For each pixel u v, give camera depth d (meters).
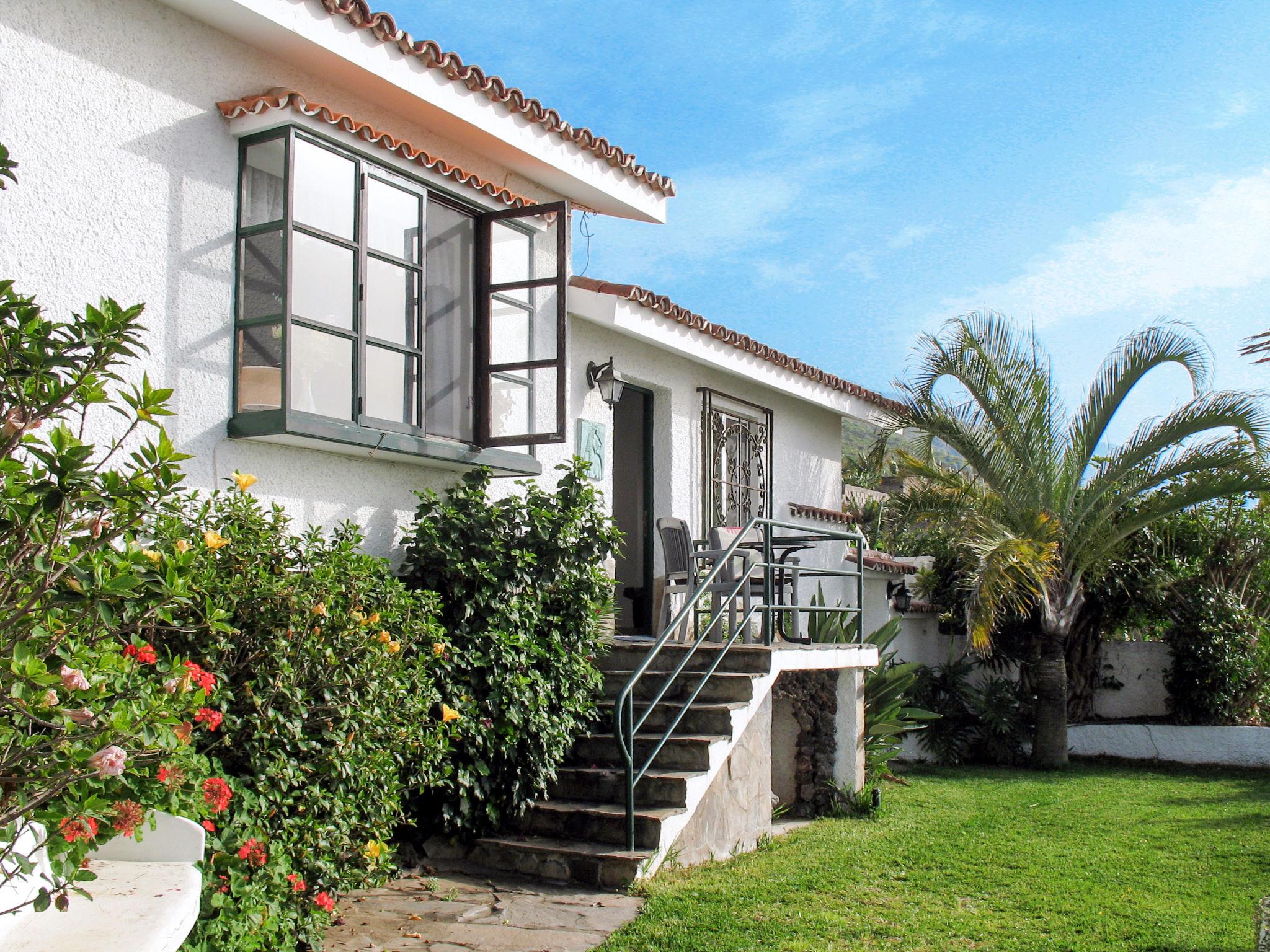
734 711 7.58
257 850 4.46
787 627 10.96
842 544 14.12
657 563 10.89
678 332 10.14
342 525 6.67
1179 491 12.86
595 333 9.92
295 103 6.19
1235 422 12.42
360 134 6.62
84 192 5.64
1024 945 5.41
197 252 6.19
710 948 5.21
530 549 7.28
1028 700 14.52
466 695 6.60
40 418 2.91
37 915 3.08
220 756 4.67
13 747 2.68
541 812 6.94
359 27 6.84
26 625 2.78
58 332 3.18
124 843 3.73
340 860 5.21
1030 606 13.68
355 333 6.70
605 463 9.94
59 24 5.59
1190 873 7.01
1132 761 14.05
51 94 5.53
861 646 9.54
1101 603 15.09
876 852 7.57
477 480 7.51
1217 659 14.24
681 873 6.70
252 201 6.42
